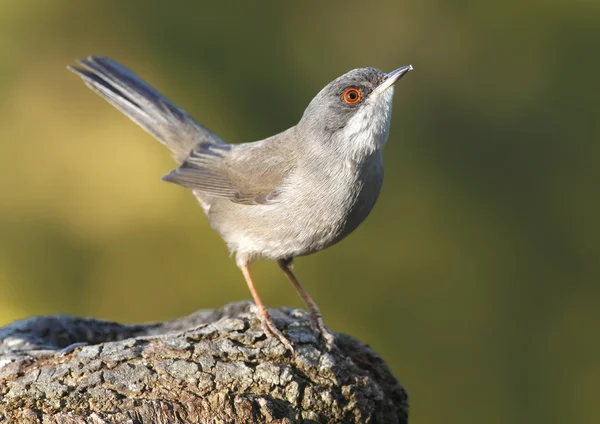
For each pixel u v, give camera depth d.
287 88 13.27
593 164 13.14
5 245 12.42
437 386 12.20
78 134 12.91
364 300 12.48
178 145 10.09
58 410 6.54
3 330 8.04
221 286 12.53
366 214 8.49
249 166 8.80
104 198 12.73
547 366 12.24
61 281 12.45
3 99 12.93
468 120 13.49
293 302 12.43
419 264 12.61
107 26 13.22
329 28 13.79
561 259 12.77
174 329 8.57
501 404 12.15
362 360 7.89
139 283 12.57
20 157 12.77
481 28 13.86
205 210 9.58
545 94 13.43
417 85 13.66
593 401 12.15
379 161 8.35
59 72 13.12
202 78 13.03
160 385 6.71
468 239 12.72
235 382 6.82
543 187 13.05
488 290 12.49
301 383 6.93
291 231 8.49
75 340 8.27
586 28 13.68
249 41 13.37
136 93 10.35
